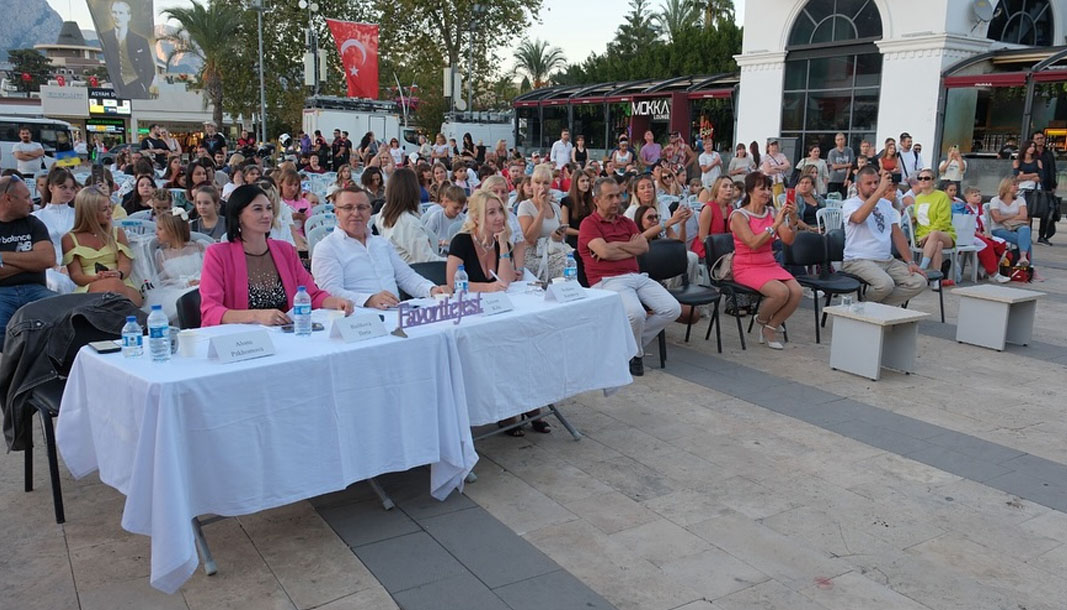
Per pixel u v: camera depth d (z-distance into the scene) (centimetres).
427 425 364
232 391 300
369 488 403
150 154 1581
